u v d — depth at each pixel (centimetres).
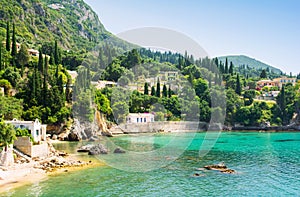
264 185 3691
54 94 8600
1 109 7081
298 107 14850
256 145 8294
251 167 4841
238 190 3428
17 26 18988
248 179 3959
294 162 5412
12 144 4903
